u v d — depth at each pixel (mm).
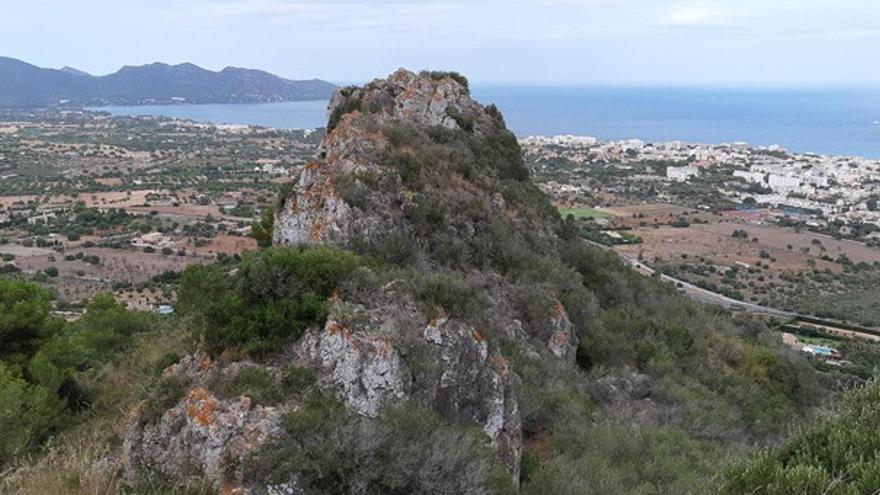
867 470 9375
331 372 10195
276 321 10570
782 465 10297
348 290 11570
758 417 21453
